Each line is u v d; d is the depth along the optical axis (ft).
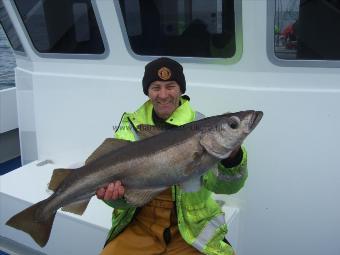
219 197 5.24
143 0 5.04
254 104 4.86
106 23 5.34
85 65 5.88
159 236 3.85
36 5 5.80
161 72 3.72
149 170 3.29
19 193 5.65
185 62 5.10
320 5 4.37
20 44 6.46
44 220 3.56
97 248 4.94
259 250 5.23
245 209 5.16
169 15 4.98
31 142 6.97
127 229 4.00
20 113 7.00
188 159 3.21
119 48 5.46
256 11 4.44
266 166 4.97
